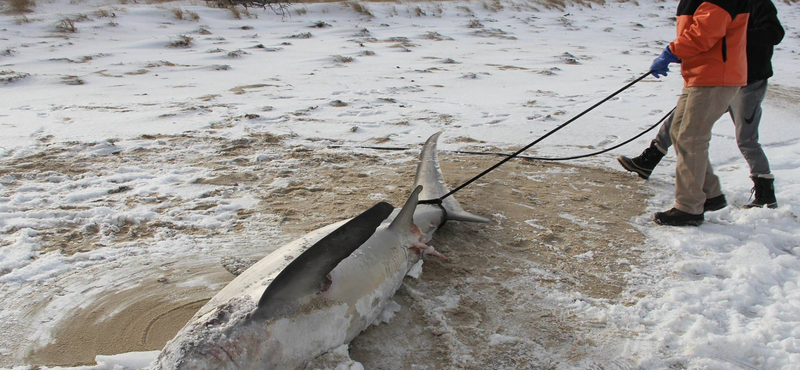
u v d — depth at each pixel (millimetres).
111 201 5203
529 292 3824
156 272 3996
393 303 3645
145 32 18625
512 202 5332
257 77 11766
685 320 3477
